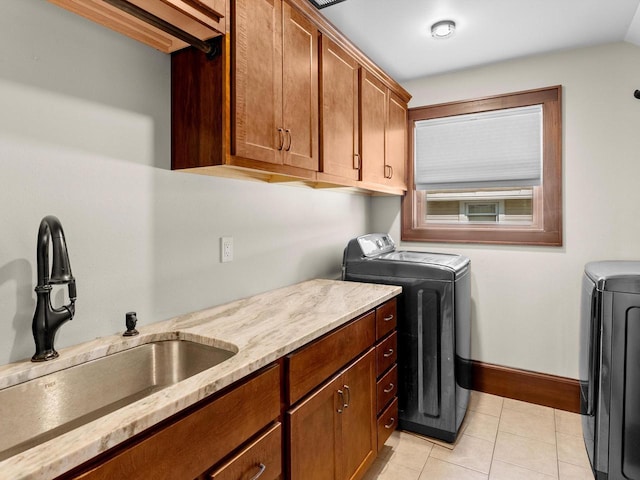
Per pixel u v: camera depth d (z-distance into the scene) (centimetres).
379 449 195
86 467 70
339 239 284
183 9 121
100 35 130
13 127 109
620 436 177
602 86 247
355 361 170
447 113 297
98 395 119
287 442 125
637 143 240
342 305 176
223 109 138
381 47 250
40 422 105
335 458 153
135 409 80
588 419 198
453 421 217
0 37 105
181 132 150
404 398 229
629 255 244
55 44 118
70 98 122
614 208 246
